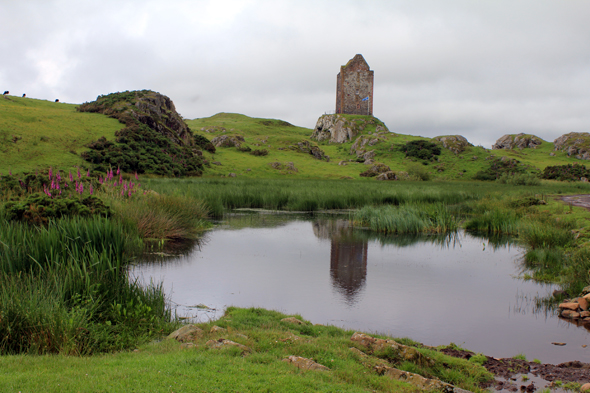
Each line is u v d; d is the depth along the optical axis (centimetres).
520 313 873
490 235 1900
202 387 387
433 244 1677
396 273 1203
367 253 1481
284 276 1140
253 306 874
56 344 543
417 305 918
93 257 809
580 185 6247
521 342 713
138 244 1375
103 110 7581
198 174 6556
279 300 929
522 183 6594
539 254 1336
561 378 543
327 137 14812
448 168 9981
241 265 1248
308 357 523
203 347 525
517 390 502
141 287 796
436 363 558
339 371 473
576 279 1005
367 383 450
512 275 1195
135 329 639
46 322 565
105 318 663
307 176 7706
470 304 926
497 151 12656
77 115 7038
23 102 7956
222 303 888
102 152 5606
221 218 2328
